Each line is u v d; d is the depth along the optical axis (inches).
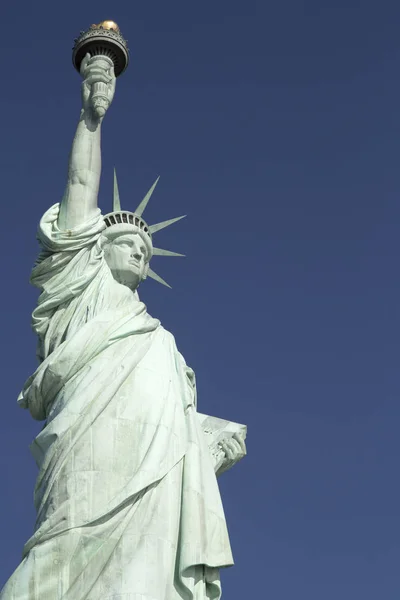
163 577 2315.5
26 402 2596.0
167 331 2743.6
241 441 2810.0
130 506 2353.6
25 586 2271.2
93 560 2289.6
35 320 2662.4
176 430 2512.3
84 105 2817.4
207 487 2490.2
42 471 2422.5
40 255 2723.9
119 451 2410.2
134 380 2519.7
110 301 2679.6
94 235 2731.3
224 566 2418.8
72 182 2758.4
